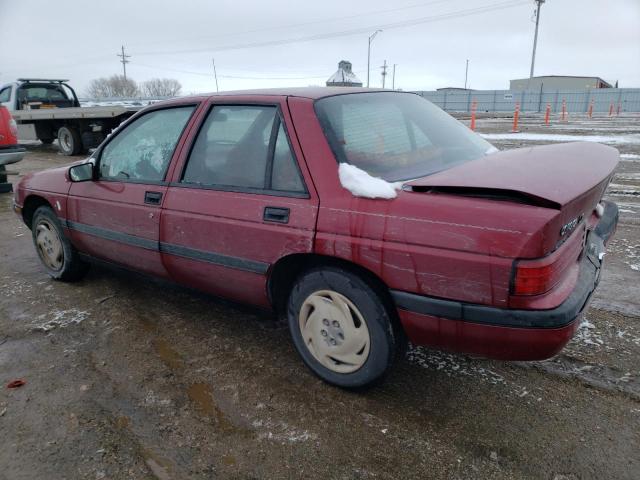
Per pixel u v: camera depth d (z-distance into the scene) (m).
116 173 3.61
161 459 2.28
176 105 3.32
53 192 4.09
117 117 11.99
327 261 2.57
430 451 2.29
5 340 3.38
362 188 2.36
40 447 2.37
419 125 3.04
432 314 2.23
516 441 2.33
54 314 3.75
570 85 67.38
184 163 3.14
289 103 2.75
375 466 2.21
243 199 2.78
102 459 2.28
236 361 3.07
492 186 2.08
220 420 2.53
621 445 2.29
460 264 2.10
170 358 3.12
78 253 4.17
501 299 2.05
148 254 3.37
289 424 2.49
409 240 2.21
